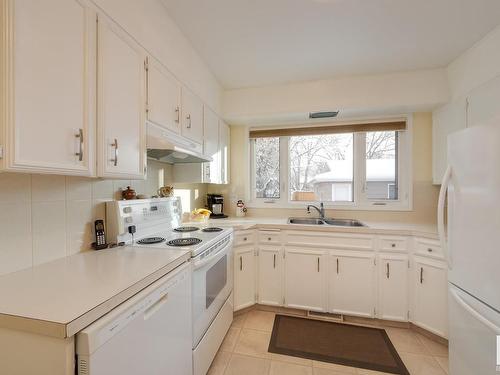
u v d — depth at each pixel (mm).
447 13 1528
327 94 2451
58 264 1086
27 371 667
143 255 1224
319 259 2197
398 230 2031
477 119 1827
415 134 2525
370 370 1590
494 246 1048
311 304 2221
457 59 2041
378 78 2338
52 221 1143
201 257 1418
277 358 1705
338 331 2025
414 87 2258
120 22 1180
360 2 1443
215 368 1612
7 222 967
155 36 1451
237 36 1789
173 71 1646
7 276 940
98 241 1339
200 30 1724
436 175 2377
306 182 2920
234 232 2174
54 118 864
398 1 1433
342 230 2150
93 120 1037
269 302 2314
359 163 2727
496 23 1615
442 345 1835
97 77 1057
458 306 1284
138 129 1311
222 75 2379
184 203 2533
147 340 916
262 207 2951
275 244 2311
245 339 1917
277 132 2928
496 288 1041
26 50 770
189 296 1271
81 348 658
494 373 1046
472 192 1175
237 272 2205
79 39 968
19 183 1011
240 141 2998
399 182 2635
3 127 721
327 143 2861
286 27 1681
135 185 1791
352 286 2133
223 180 2756
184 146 1751
